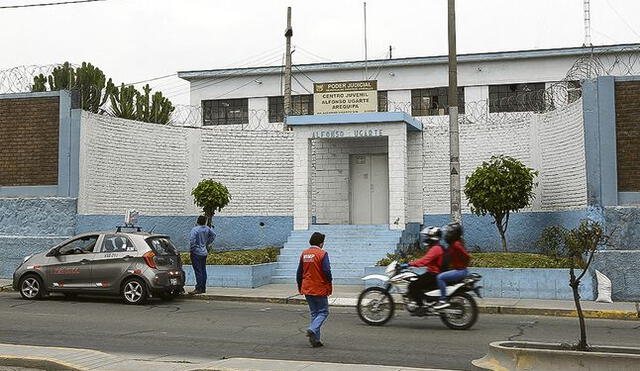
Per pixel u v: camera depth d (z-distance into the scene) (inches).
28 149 842.8
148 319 543.2
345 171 984.9
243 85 1579.7
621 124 694.5
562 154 801.6
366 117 889.5
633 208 673.0
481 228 885.2
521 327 517.7
